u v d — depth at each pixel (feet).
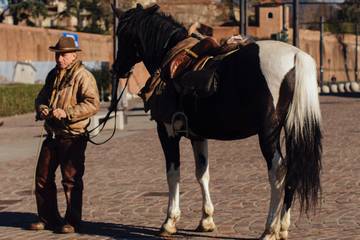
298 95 29.73
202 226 34.65
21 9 291.79
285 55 30.12
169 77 32.99
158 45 34.86
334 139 79.87
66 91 35.70
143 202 43.52
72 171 35.68
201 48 32.68
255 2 393.09
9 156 70.85
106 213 40.37
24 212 41.78
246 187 47.85
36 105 36.73
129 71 36.81
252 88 30.22
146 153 70.13
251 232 34.35
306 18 469.98
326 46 410.11
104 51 247.70
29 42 199.21
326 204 40.81
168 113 33.32
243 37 33.09
